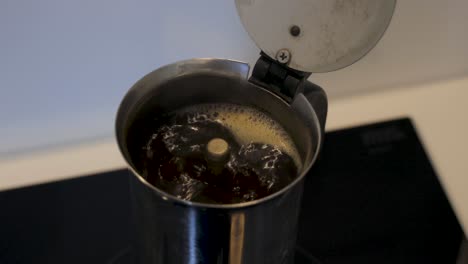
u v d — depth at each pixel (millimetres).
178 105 438
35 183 521
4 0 465
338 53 426
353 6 420
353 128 560
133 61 516
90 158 536
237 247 394
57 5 475
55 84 514
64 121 535
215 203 404
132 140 417
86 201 514
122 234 500
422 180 533
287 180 417
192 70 422
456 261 492
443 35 551
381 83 576
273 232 396
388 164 540
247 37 521
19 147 540
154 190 368
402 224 510
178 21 503
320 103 435
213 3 499
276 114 435
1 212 506
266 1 431
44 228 501
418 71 574
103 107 535
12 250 490
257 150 430
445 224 511
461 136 558
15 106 518
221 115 443
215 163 417
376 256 494
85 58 506
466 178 536
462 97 577
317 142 396
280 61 422
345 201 521
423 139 556
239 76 424
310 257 492
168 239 399
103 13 486
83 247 493
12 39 484
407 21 536
